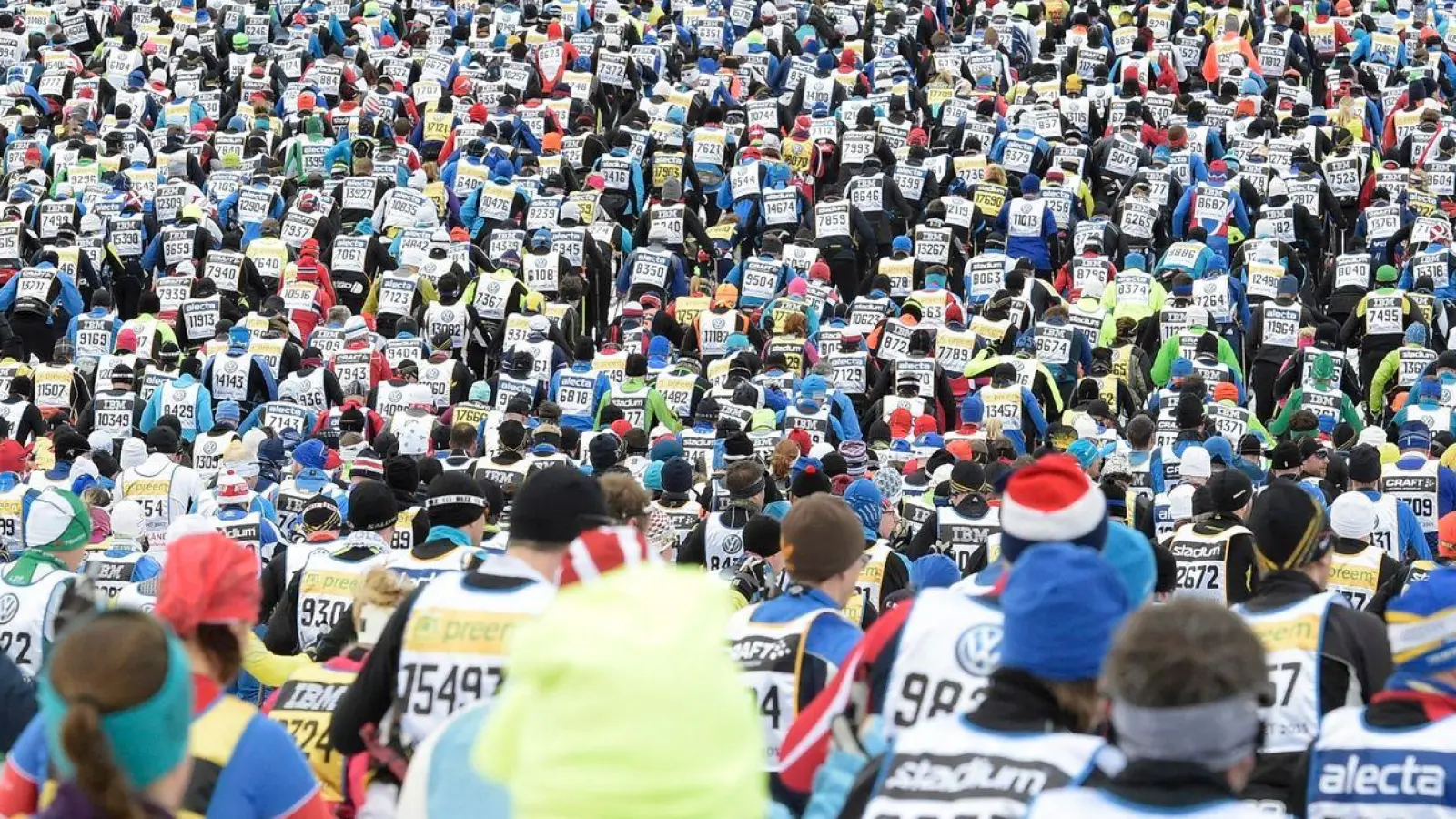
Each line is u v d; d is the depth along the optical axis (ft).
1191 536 98.99
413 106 294.25
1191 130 270.67
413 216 232.12
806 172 264.11
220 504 119.55
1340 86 307.78
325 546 86.33
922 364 178.81
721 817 28.53
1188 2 340.18
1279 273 217.15
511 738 32.17
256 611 45.75
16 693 57.82
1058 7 339.16
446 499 77.05
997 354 191.21
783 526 58.65
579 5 325.01
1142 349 204.44
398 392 179.32
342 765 58.90
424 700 53.01
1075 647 39.14
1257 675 34.06
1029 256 233.96
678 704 28.53
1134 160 257.96
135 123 279.69
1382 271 207.82
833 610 57.31
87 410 174.70
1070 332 192.13
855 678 49.90
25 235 229.86
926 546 117.08
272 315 191.21
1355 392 188.65
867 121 257.75
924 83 312.29
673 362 188.34
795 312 198.49
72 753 33.99
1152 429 150.61
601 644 28.73
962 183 252.01
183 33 327.06
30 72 304.91
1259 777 55.36
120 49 314.14
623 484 72.13
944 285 210.38
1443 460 146.20
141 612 35.60
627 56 302.25
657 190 256.32
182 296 209.36
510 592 53.42
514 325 200.64
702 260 236.22
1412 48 334.85
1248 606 58.59
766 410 164.66
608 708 28.40
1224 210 238.07
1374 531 124.36
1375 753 46.47
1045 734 39.06
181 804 42.70
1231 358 192.65
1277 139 271.90
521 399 164.25
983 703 40.01
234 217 242.99
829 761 43.09
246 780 43.57
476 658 52.85
